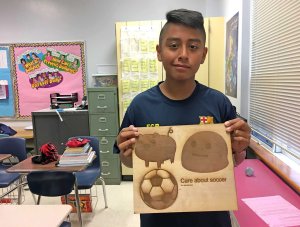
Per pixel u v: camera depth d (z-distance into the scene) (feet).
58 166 8.09
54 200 11.03
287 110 6.37
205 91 3.28
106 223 9.37
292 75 6.04
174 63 2.97
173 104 3.19
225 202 2.88
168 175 2.95
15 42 14.37
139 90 12.22
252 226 3.96
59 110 12.75
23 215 4.94
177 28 2.91
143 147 3.00
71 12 14.11
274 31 6.97
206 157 2.96
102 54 14.26
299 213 4.29
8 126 13.99
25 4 14.20
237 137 2.93
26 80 14.58
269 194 4.99
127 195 11.57
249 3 8.63
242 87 9.08
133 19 13.93
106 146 12.56
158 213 3.14
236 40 9.50
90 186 9.09
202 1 13.48
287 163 6.28
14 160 11.34
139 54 12.04
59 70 14.42
